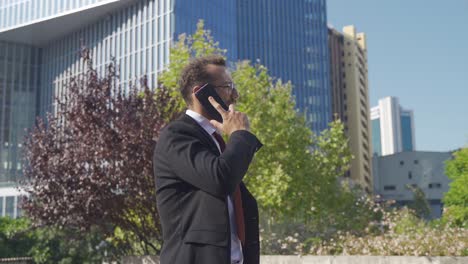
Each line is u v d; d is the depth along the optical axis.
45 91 95.81
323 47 113.75
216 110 2.12
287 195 18.89
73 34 91.19
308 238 12.90
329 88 112.38
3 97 93.12
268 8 105.94
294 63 107.25
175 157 1.95
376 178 153.50
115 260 13.83
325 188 21.45
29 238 15.29
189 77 2.21
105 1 79.75
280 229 14.46
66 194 11.62
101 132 11.68
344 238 11.22
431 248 9.26
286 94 21.20
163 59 73.44
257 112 19.17
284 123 20.17
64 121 13.09
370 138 151.25
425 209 76.12
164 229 2.00
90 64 13.36
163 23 74.50
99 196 11.55
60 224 12.65
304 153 21.02
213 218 1.87
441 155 149.62
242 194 2.17
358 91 149.00
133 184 11.54
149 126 11.63
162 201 1.99
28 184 13.03
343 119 147.25
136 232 12.64
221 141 2.18
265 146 18.88
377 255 9.77
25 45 97.12
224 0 84.81
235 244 2.04
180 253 1.88
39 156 12.30
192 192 1.96
